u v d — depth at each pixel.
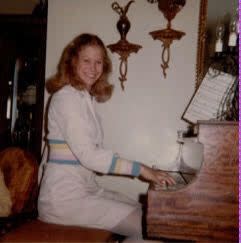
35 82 2.75
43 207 1.67
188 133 2.15
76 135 1.59
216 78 1.89
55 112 1.70
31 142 2.71
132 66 2.28
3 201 1.79
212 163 1.27
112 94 2.30
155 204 1.30
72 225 1.63
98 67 1.87
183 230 1.28
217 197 1.27
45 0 2.46
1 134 2.70
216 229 1.27
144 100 2.27
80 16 2.32
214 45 2.14
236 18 1.96
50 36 2.35
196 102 1.91
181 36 2.19
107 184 2.30
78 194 1.65
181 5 2.13
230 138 1.26
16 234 1.47
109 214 1.61
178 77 2.24
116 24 2.29
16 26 2.59
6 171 1.94
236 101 1.74
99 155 1.56
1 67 2.68
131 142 2.29
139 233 1.58
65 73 1.85
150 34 2.22
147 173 1.52
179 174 1.93
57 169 1.68
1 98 2.69
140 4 2.27
